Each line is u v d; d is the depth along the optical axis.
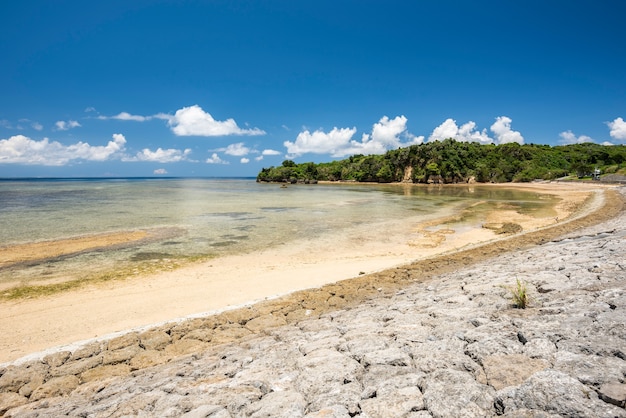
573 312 6.00
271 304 11.27
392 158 136.62
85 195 63.06
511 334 5.54
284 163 157.62
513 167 120.56
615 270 8.50
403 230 26.73
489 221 31.12
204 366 6.99
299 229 27.08
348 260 18.19
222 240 22.97
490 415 3.73
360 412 4.26
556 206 42.53
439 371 4.80
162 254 19.36
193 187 105.56
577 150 152.62
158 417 4.96
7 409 6.38
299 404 4.66
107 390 6.57
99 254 19.25
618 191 51.75
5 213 35.25
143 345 8.70
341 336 7.51
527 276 9.59
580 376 3.88
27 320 11.02
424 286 11.91
